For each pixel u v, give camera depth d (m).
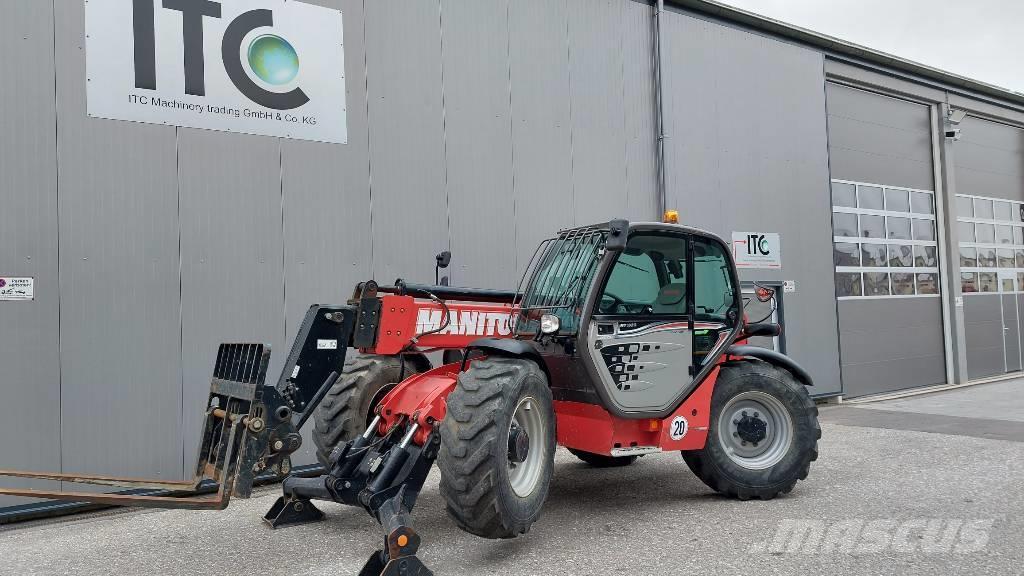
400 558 3.34
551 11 8.07
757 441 5.07
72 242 5.33
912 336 12.33
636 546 4.02
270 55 6.22
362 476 3.87
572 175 8.11
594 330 4.40
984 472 5.59
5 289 5.08
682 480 5.63
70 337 5.29
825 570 3.56
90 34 5.46
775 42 10.33
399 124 6.90
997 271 14.37
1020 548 3.82
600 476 5.82
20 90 5.20
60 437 5.23
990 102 14.04
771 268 10.00
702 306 4.96
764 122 10.09
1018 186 15.16
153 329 5.61
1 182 5.11
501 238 7.50
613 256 4.43
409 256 6.89
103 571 3.86
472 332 4.94
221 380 4.02
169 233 5.71
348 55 6.62
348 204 6.57
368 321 4.45
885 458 6.27
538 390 4.09
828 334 10.59
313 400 4.05
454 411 3.82
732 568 3.62
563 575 3.58
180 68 5.81
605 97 8.48
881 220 12.04
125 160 5.56
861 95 11.95
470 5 7.43
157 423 5.60
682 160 9.11
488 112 7.49
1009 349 14.36
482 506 3.70
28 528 4.91
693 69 9.34
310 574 3.71
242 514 4.98
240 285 6.00
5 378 5.06
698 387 4.86
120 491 5.32
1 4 5.17
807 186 10.55
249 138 6.10
